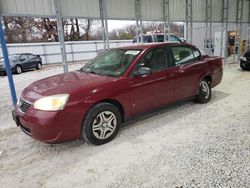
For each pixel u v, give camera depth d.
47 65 19.62
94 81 3.48
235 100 5.36
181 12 9.90
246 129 3.68
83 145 3.43
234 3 12.35
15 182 2.63
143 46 4.18
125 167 2.79
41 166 2.94
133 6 8.23
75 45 21.97
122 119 3.73
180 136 3.55
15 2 5.68
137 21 8.40
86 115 3.23
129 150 3.20
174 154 3.01
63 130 3.04
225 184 2.37
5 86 9.70
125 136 3.64
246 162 2.75
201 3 10.67
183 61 4.60
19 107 3.35
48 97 3.03
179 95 4.52
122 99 3.56
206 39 14.05
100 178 2.61
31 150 3.38
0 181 2.66
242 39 13.90
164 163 2.82
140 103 3.84
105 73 3.88
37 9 6.06
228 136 3.45
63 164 2.96
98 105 3.32
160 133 3.70
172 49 4.42
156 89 4.03
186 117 4.36
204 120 4.17
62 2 6.47
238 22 12.88
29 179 2.68
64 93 3.09
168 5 9.19
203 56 5.21
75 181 2.58
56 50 20.84
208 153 2.98
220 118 4.23
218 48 13.99
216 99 5.51
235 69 10.41
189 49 4.82
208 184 2.38
